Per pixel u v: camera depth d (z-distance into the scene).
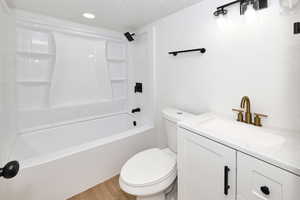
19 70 1.80
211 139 0.93
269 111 1.06
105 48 2.46
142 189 1.11
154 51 2.10
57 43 1.98
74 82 2.21
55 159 1.37
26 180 1.24
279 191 0.65
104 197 1.52
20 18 1.68
